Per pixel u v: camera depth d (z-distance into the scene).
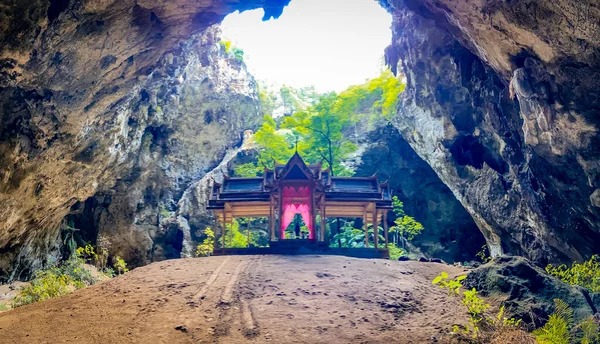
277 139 36.91
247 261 15.98
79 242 29.16
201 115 38.28
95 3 16.20
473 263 17.05
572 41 14.12
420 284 13.23
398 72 39.09
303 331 9.79
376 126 41.34
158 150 34.31
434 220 38.41
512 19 15.24
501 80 20.48
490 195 27.11
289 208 22.84
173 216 34.75
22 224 21.39
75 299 12.34
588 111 15.55
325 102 36.28
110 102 21.88
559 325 9.43
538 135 18.14
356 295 12.03
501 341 9.23
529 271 11.84
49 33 15.82
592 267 15.95
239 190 22.36
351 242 30.47
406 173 40.06
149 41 20.55
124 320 10.40
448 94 27.98
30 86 17.12
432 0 19.06
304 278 13.49
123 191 31.66
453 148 29.69
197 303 11.37
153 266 15.63
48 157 20.03
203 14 20.91
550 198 20.69
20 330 10.03
